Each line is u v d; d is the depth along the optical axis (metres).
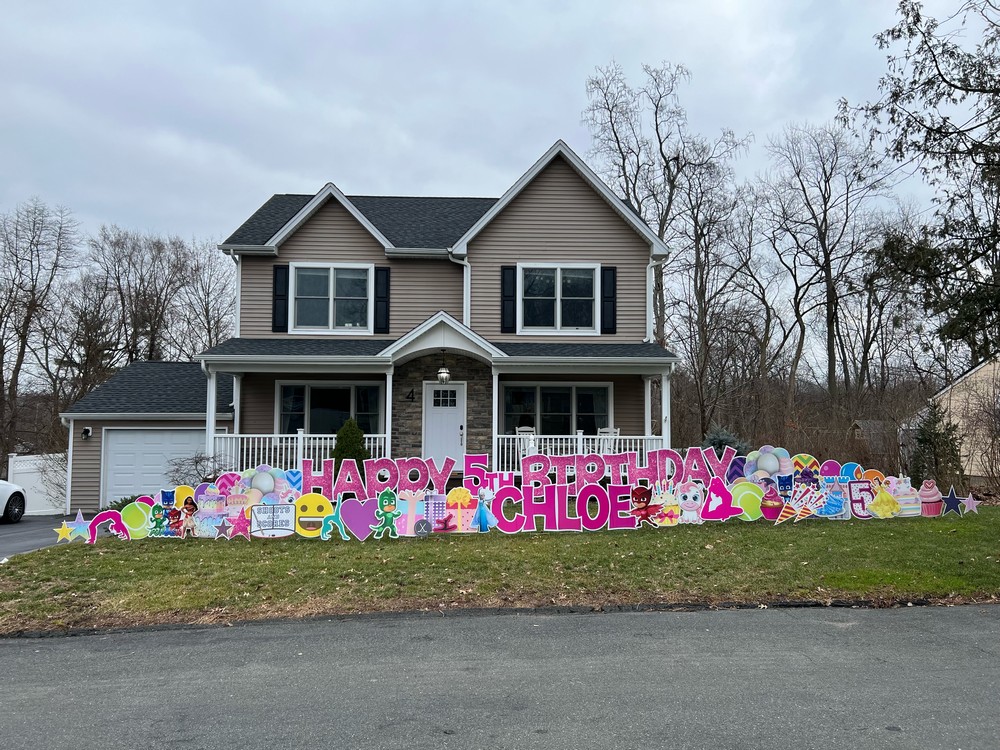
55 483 19.69
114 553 9.46
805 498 11.73
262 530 10.34
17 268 34.81
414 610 7.36
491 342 16.56
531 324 16.91
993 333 10.86
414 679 5.36
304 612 7.29
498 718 4.59
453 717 4.61
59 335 36.16
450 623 6.95
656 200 30.45
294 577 8.27
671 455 11.39
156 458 17.53
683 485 11.38
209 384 15.02
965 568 8.76
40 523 16.61
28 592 7.82
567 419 17.05
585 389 17.16
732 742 4.19
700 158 29.92
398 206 19.56
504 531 10.75
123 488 17.42
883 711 4.67
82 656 6.07
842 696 4.95
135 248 39.53
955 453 17.16
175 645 6.36
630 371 15.61
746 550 9.55
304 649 6.17
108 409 17.39
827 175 32.62
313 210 16.94
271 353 15.16
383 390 16.73
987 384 20.27
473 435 16.39
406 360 15.98
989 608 7.54
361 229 17.22
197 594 7.71
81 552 9.55
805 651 6.03
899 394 26.36
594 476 11.27
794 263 33.44
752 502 11.55
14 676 5.55
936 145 11.20
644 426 16.97
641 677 5.37
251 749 4.16
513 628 6.77
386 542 10.15
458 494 10.72
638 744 4.18
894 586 8.12
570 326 16.94
